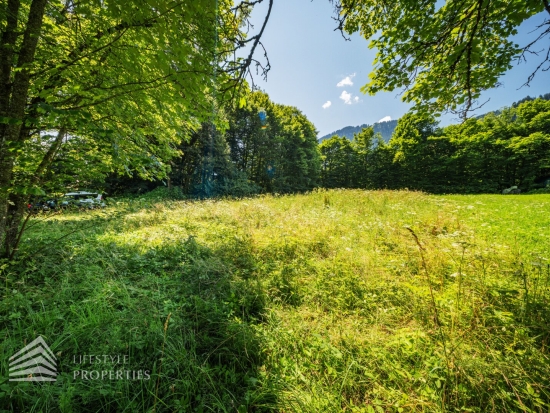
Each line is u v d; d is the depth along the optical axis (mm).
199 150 21016
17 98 2721
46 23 3113
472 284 2895
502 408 1528
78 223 6441
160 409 1615
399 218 7141
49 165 3512
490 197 16484
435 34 3418
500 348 2039
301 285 3408
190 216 8164
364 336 2336
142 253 4422
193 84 3025
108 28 2834
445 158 34594
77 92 2904
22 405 1522
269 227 6223
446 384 1715
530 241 4812
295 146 35219
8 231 3561
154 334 2209
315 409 1583
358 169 45750
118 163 4273
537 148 31344
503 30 3176
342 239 5109
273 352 2113
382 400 1706
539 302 2410
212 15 2580
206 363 2012
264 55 2471
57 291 2855
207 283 3408
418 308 2711
